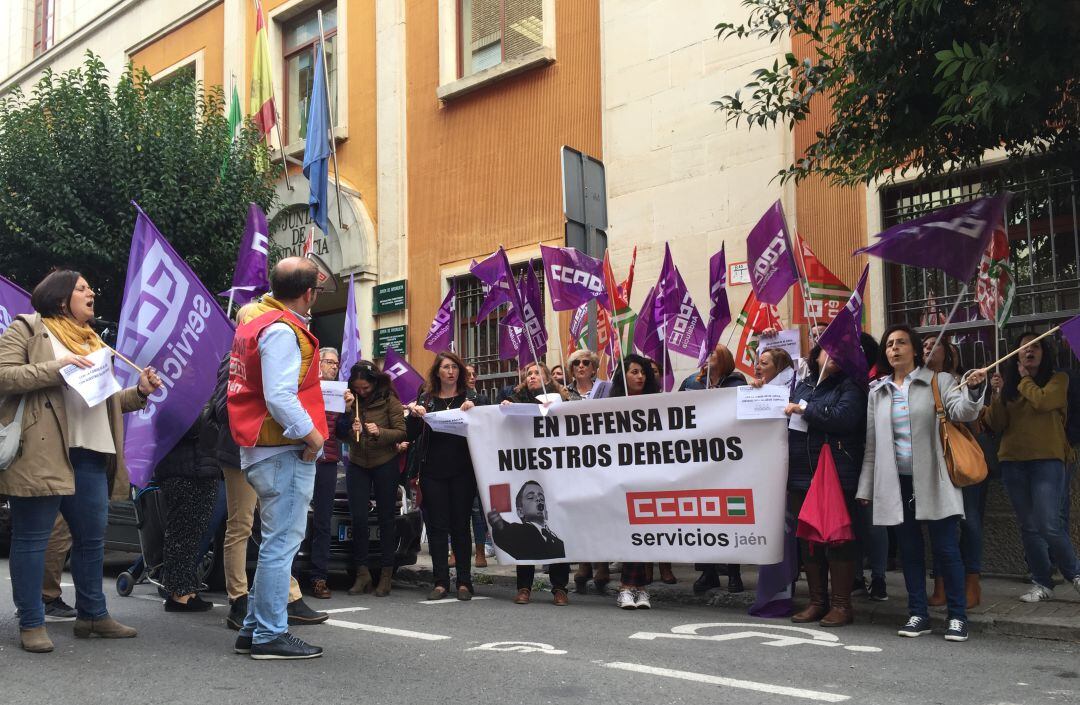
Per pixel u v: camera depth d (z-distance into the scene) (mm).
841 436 5820
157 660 4645
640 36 10992
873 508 5539
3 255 12680
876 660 4828
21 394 4680
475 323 12711
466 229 12844
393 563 7465
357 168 14336
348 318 9500
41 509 4785
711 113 10289
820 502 5676
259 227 7395
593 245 8570
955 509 5328
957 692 4176
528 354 8148
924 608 5562
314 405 4602
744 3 7219
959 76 5641
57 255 12258
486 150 12703
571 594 7453
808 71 6754
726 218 10062
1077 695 4148
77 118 12625
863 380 5777
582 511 6609
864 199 9078
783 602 6207
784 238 6707
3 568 8906
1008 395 6336
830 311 7699
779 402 6000
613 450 6535
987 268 6707
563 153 8398
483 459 6914
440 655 4863
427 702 3904
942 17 5953
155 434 5562
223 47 16562
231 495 5559
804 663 4738
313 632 5566
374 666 4570
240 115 15695
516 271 12336
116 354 5023
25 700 3908
